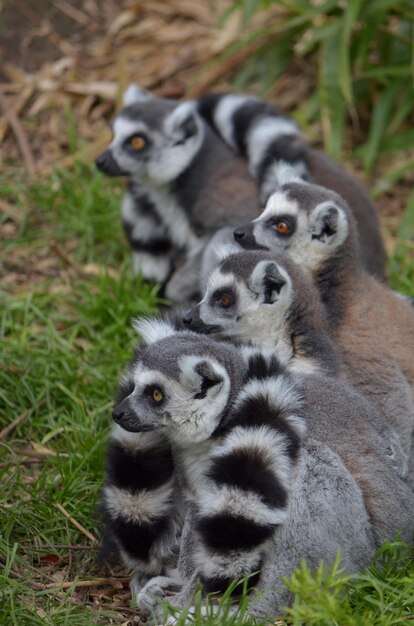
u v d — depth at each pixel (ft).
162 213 48.37
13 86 61.77
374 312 36.37
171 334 30.81
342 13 58.70
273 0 57.93
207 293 35.01
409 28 59.06
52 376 39.83
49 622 27.07
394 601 27.14
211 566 26.71
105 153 48.75
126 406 29.17
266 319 34.09
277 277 33.68
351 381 34.63
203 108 50.83
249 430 27.17
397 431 34.24
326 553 27.22
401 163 58.59
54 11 65.21
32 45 63.57
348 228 37.40
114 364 40.78
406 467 31.55
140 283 46.44
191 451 29.30
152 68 62.49
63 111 60.39
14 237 51.55
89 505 32.94
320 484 27.48
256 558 26.71
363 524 28.14
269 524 26.21
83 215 51.13
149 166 47.80
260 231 38.47
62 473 34.22
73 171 56.34
